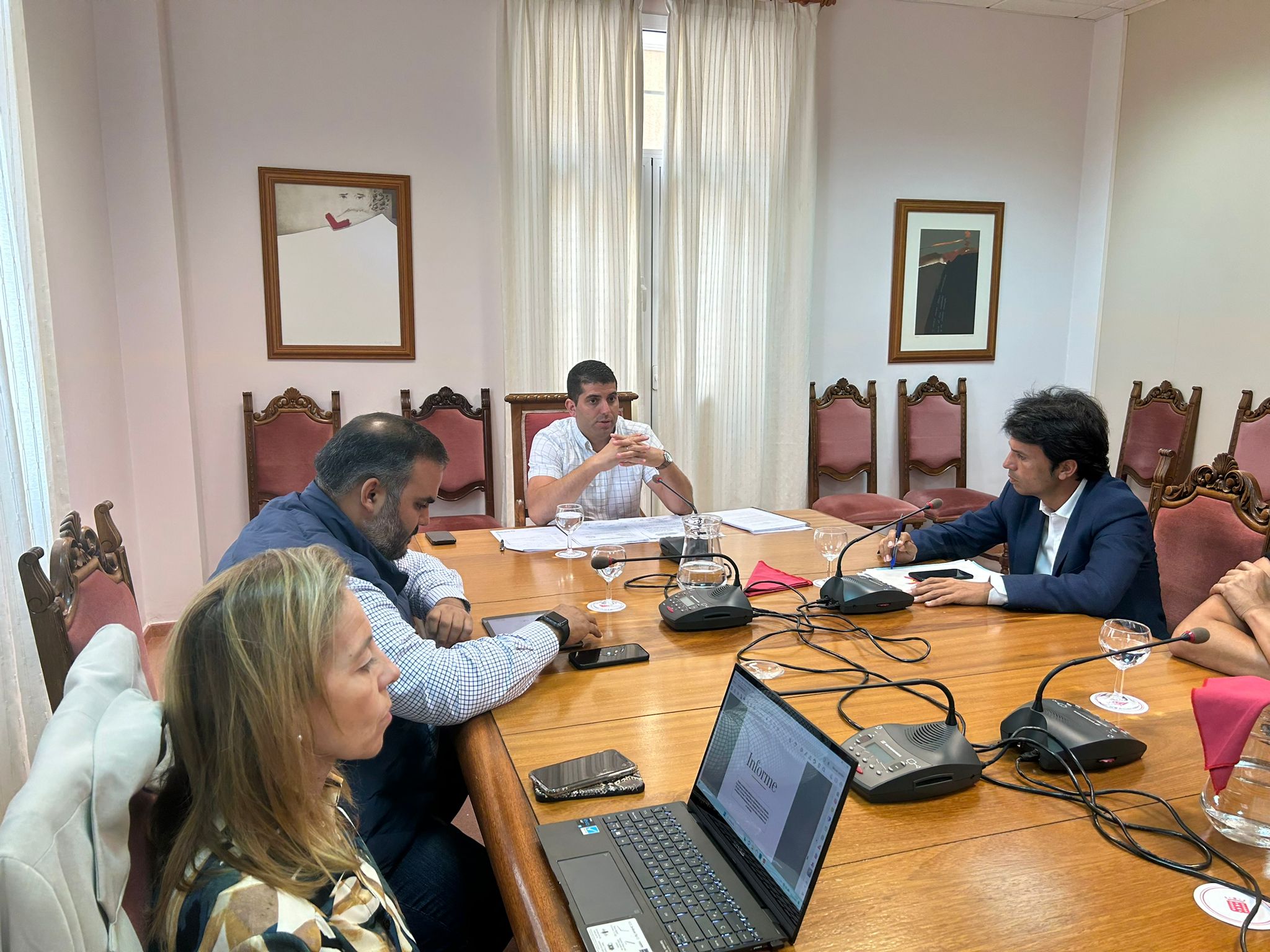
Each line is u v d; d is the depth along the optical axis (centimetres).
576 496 261
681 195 413
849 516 412
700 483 441
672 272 420
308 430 383
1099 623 177
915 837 101
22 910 58
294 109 371
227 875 71
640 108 403
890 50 443
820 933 84
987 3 445
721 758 102
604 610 182
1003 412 495
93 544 153
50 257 276
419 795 146
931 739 115
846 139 445
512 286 398
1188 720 132
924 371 477
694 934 82
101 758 68
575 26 388
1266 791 103
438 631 157
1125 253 462
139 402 358
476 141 395
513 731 127
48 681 123
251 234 374
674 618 168
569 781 109
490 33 389
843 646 162
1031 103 470
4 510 187
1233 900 89
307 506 143
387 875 136
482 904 140
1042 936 83
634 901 86
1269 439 374
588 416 283
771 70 418
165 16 349
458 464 401
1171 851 98
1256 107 389
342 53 374
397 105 383
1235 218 402
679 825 100
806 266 436
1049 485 201
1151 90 442
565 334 411
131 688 88
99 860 66
